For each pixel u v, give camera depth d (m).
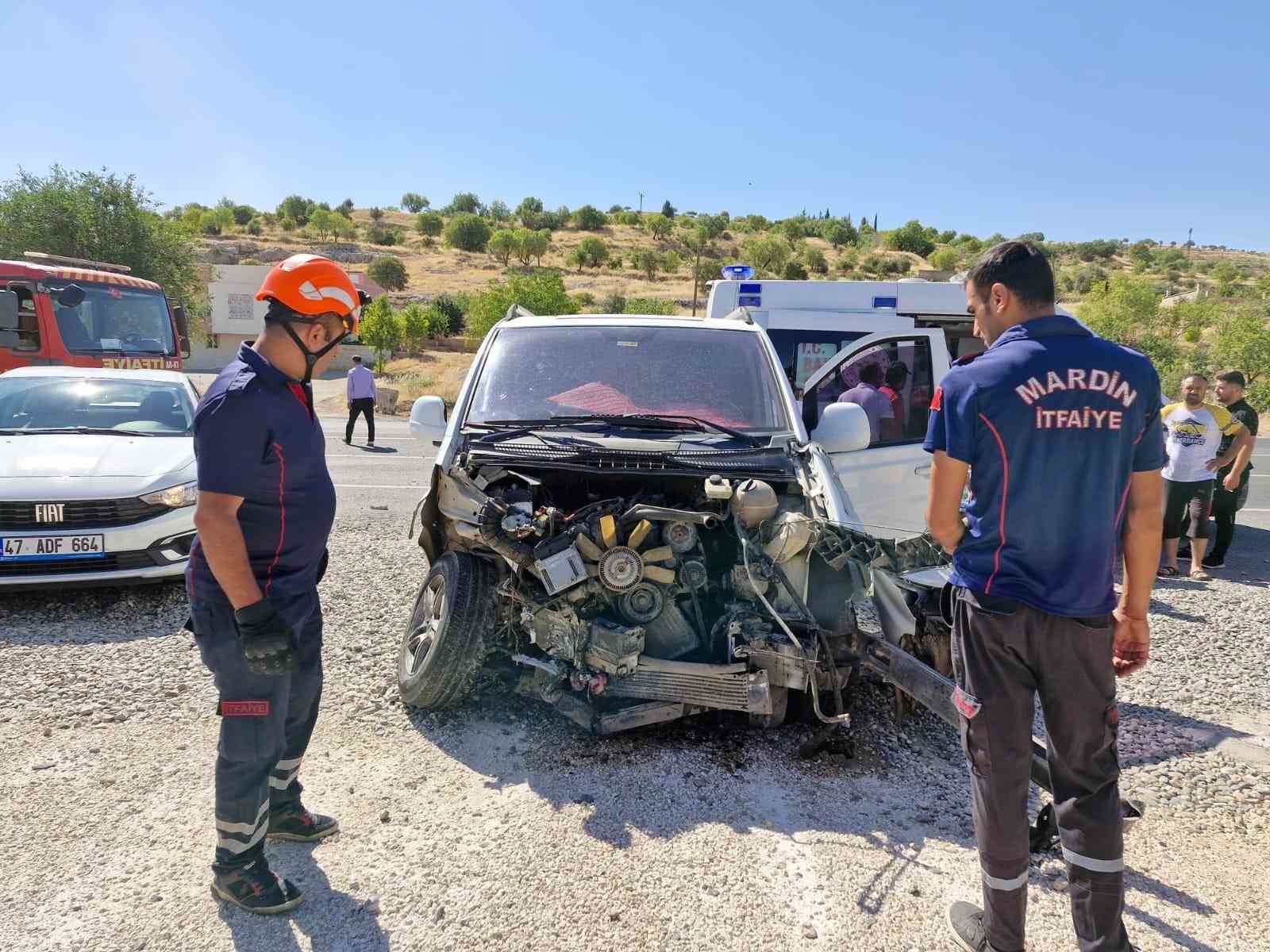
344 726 4.11
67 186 31.16
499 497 3.90
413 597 6.17
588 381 4.81
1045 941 2.71
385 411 22.48
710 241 120.25
